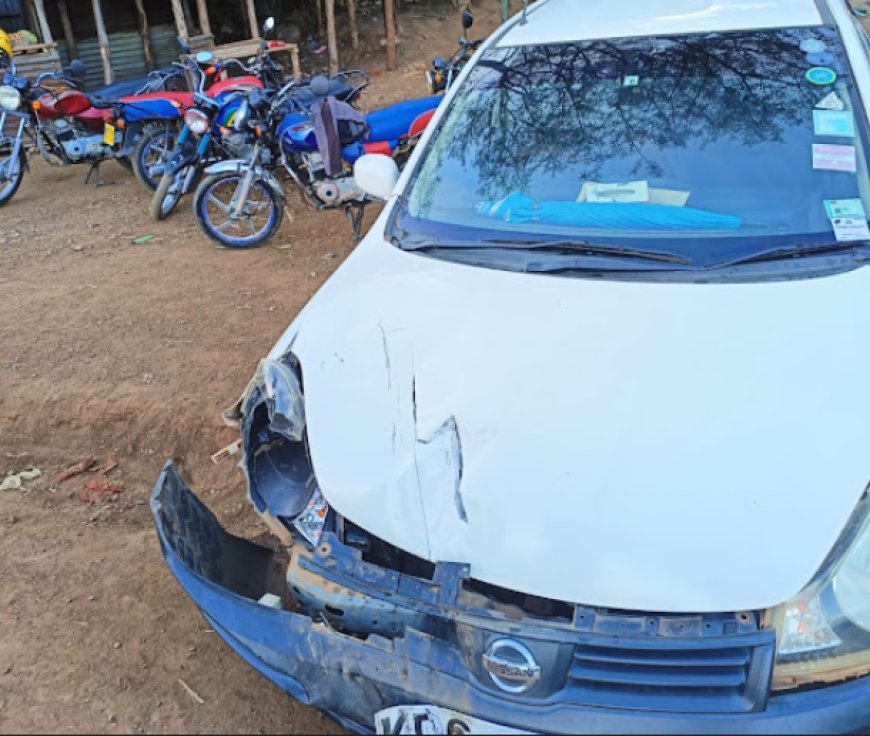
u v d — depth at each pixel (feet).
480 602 6.42
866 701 6.00
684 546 6.09
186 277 19.08
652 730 5.93
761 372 7.06
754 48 10.05
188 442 13.33
